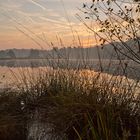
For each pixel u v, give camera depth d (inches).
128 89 214.5
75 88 253.9
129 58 233.6
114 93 217.0
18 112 268.8
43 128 225.5
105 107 202.2
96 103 210.4
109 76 231.1
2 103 285.1
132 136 187.3
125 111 203.2
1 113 263.4
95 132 183.3
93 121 198.7
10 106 280.2
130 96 213.5
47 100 261.1
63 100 223.5
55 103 227.8
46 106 249.3
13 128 238.2
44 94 292.5
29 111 264.8
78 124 206.1
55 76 297.0
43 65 312.7
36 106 269.3
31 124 237.9
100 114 185.8
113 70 232.4
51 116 220.8
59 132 210.5
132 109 208.8
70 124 207.0
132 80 221.6
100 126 193.8
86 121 199.9
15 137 230.7
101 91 219.3
